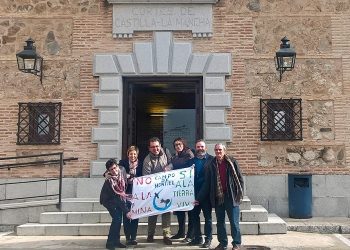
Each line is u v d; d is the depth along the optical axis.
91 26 11.84
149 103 13.70
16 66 11.77
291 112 11.52
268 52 11.74
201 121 11.70
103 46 11.77
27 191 11.34
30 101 11.62
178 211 8.38
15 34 11.93
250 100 11.57
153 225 8.42
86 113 11.55
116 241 7.89
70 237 9.02
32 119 11.56
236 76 11.64
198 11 11.77
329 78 11.66
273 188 11.27
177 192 8.14
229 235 9.09
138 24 11.75
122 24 11.77
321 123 11.51
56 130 11.49
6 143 11.47
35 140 11.46
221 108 11.49
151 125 13.63
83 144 11.46
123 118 11.76
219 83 11.53
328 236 9.27
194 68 11.59
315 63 11.71
